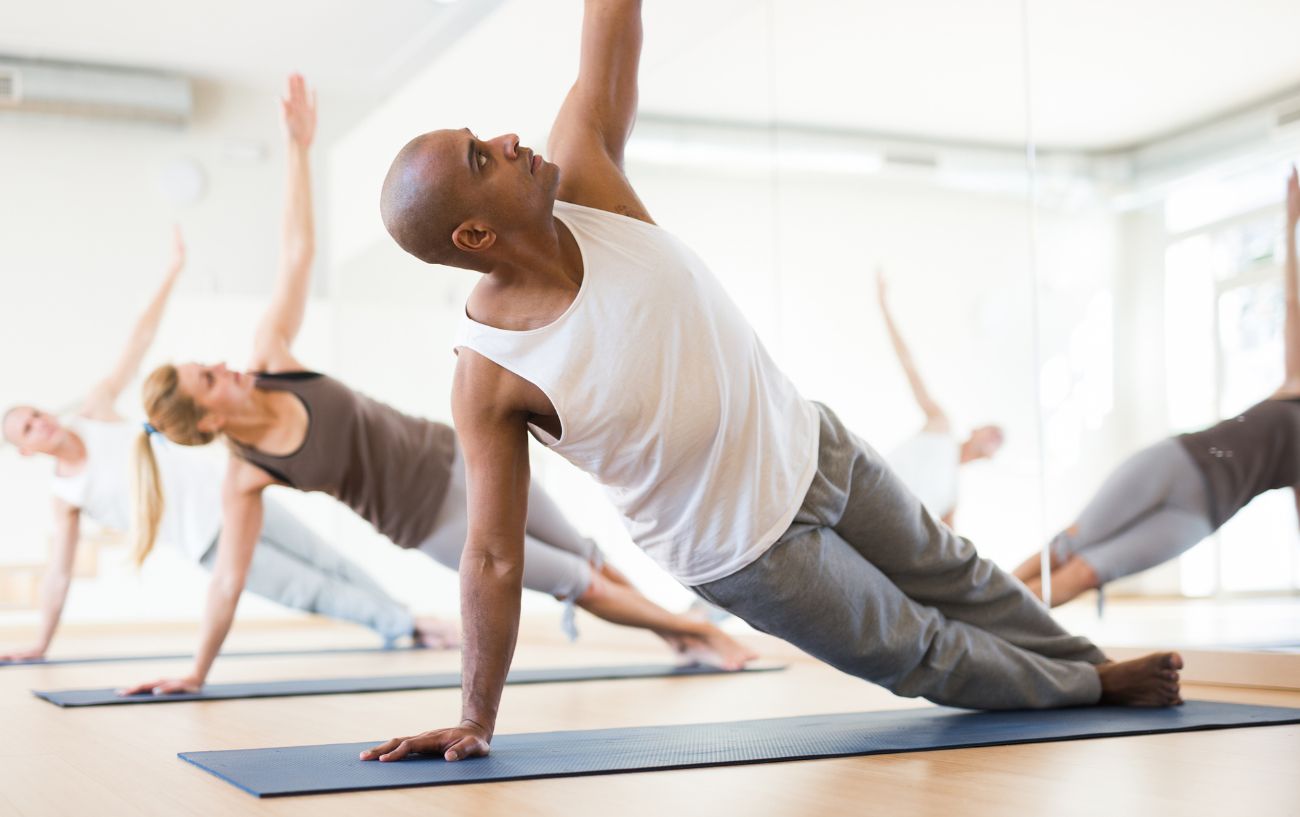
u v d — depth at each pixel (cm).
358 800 151
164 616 634
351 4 626
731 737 206
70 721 250
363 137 632
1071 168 318
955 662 216
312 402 401
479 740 180
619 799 150
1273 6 274
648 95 464
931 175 359
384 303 605
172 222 733
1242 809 142
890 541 211
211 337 651
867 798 150
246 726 238
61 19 638
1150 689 230
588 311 171
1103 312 309
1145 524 296
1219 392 282
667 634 392
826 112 394
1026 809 143
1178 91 294
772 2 413
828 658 209
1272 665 267
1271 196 273
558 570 414
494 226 164
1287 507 267
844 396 387
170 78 716
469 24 648
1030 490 326
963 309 347
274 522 486
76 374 709
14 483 620
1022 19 332
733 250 429
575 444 179
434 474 427
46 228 710
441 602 522
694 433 178
